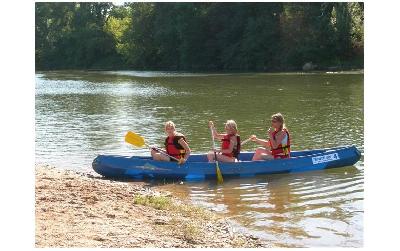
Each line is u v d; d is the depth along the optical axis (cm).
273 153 1002
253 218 720
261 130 1417
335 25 4175
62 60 6756
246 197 834
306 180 930
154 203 758
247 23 4731
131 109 1950
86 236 592
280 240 632
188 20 5131
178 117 1698
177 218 695
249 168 969
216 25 5016
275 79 3297
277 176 963
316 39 4212
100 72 5247
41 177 857
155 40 5541
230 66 4812
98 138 1339
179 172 957
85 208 700
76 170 1011
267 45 4534
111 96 2489
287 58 4334
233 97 2289
